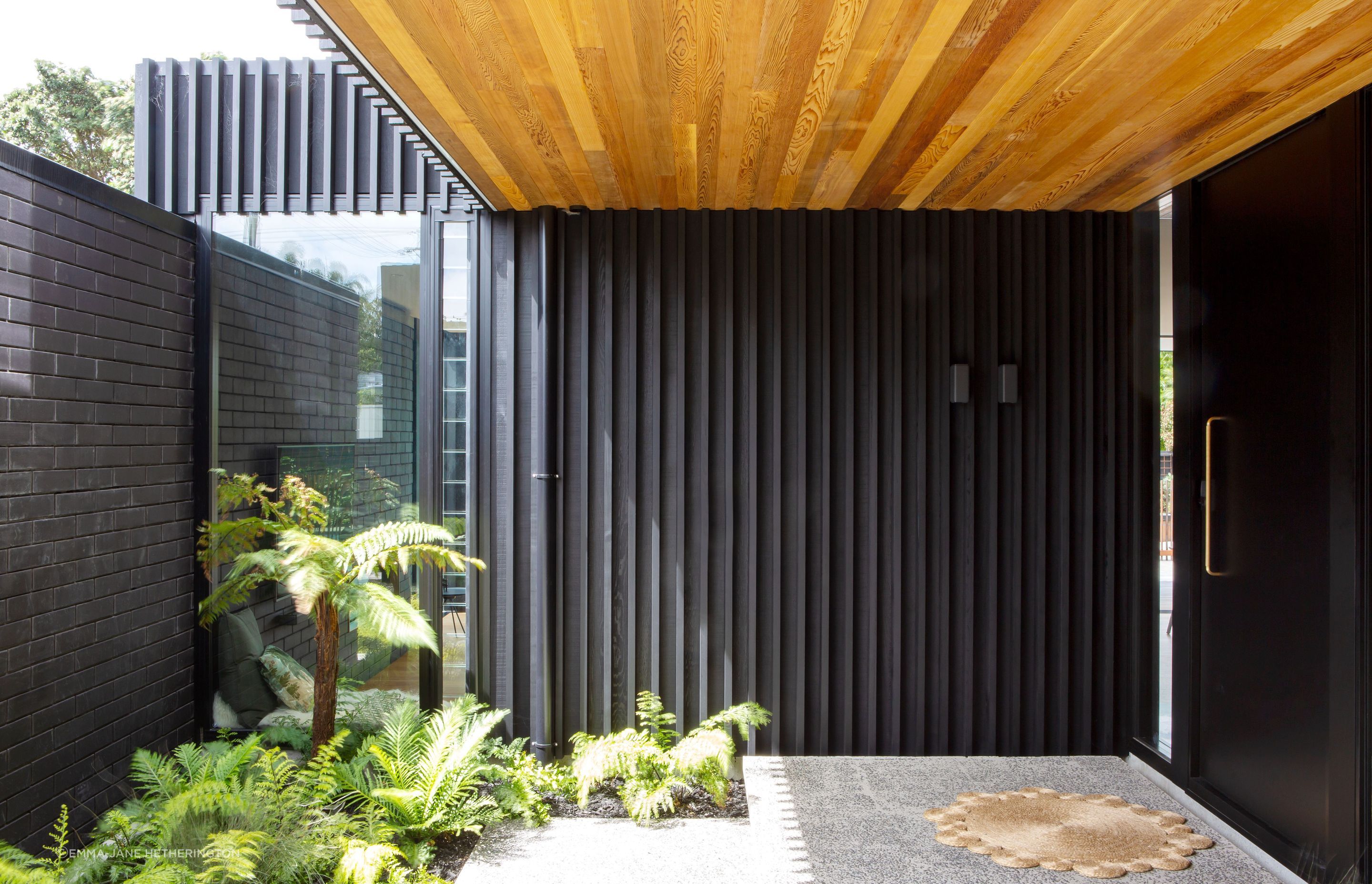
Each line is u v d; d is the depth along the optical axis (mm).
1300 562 2717
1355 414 2439
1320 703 2619
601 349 3842
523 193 3570
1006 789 3434
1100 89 2438
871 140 2887
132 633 3312
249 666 3785
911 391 3836
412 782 3168
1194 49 2176
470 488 3816
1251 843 2902
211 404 3766
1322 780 2609
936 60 2250
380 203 3809
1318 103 2545
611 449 3807
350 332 3834
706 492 3793
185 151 3777
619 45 2170
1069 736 3859
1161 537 3611
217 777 2951
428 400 3834
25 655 2775
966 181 3379
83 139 13617
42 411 2850
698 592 3826
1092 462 3824
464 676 3844
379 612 3299
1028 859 2803
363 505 3836
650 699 3738
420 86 2438
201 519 3752
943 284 3807
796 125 2742
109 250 3184
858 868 2781
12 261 2719
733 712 3615
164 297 3531
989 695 3842
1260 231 2939
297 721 3760
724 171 3252
